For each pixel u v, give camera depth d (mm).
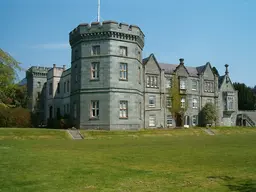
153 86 54906
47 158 15250
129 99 43188
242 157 16328
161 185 9875
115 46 42781
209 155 17250
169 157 16484
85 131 36500
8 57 22328
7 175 11281
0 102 25594
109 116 41406
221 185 9828
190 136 38906
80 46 43969
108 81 42000
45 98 67812
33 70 69188
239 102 90375
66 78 55562
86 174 11539
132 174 11641
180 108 55750
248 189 9289
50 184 10008
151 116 53906
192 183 10125
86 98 42812
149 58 55125
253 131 51312
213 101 63156
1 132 31688
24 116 51969
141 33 46656
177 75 58188
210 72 63375
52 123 52281
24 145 23797
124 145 24266
